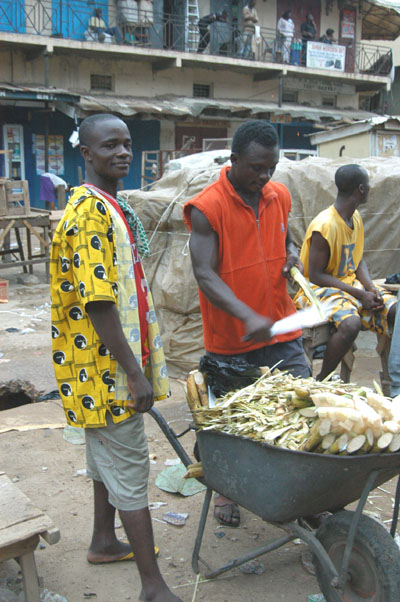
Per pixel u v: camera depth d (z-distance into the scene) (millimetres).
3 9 18938
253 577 2861
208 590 2760
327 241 4430
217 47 23500
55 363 2510
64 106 18562
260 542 3135
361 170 4395
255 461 2375
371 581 2344
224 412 2578
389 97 33094
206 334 3316
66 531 3199
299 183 5824
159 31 22125
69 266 2393
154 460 3998
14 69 19125
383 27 28953
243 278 3154
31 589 2455
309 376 3400
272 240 3209
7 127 19375
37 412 4723
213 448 2561
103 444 2518
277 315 3277
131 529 2529
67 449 4113
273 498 2355
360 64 29062
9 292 10016
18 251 10977
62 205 14320
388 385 5059
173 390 5285
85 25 20656
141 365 2531
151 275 5617
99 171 2484
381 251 6309
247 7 23281
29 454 4016
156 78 22156
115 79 21188
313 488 2270
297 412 2473
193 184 5359
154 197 5488
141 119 20922
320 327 4410
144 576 2562
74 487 3625
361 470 2232
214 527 3264
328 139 14430
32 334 7445
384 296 4680
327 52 25031
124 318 2422
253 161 2889
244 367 2869
